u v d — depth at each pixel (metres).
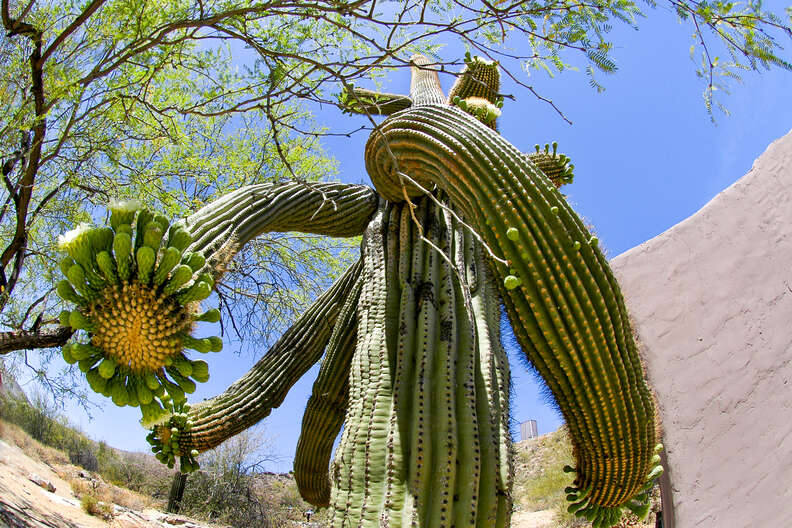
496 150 2.66
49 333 5.21
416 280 3.24
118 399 2.42
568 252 2.53
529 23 2.62
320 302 4.52
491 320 3.26
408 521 2.51
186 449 4.09
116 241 2.28
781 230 4.21
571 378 2.59
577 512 3.24
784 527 3.27
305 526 13.41
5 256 5.15
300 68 3.63
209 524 12.03
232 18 3.26
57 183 5.72
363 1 2.58
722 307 4.23
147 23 3.78
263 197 3.58
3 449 10.52
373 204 4.09
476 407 2.87
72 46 4.79
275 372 4.36
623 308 2.66
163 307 2.33
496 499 2.62
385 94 4.47
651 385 4.16
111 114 4.97
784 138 4.55
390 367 3.05
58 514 8.26
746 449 3.67
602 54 2.56
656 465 3.35
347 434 2.95
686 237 4.66
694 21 2.47
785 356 3.78
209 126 5.81
